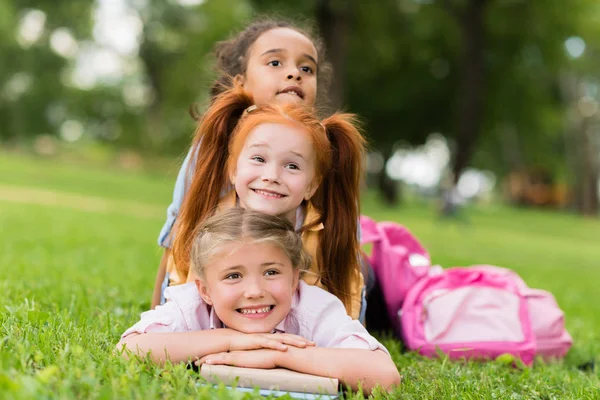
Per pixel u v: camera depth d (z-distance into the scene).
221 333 2.51
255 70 3.40
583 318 5.39
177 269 2.97
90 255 6.28
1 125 39.12
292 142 2.73
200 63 26.88
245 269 2.50
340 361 2.40
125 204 16.69
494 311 3.45
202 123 3.02
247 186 2.74
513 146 35.75
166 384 2.17
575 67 30.44
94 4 35.50
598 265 11.85
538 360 3.47
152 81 37.56
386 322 3.86
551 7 23.02
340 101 19.22
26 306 3.19
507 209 32.94
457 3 22.69
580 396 2.75
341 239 2.99
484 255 10.99
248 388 2.29
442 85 25.59
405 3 23.56
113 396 1.96
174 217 3.20
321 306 2.69
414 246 4.05
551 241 17.80
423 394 2.50
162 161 36.62
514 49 24.36
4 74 36.12
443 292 3.53
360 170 3.05
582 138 34.84
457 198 20.69
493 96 25.55
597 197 36.03
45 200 15.11
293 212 2.91
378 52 24.19
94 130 44.00
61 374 2.11
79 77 42.31
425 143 27.95
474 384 2.74
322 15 18.94
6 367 2.09
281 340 2.46
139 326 2.58
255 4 19.30
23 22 35.94
